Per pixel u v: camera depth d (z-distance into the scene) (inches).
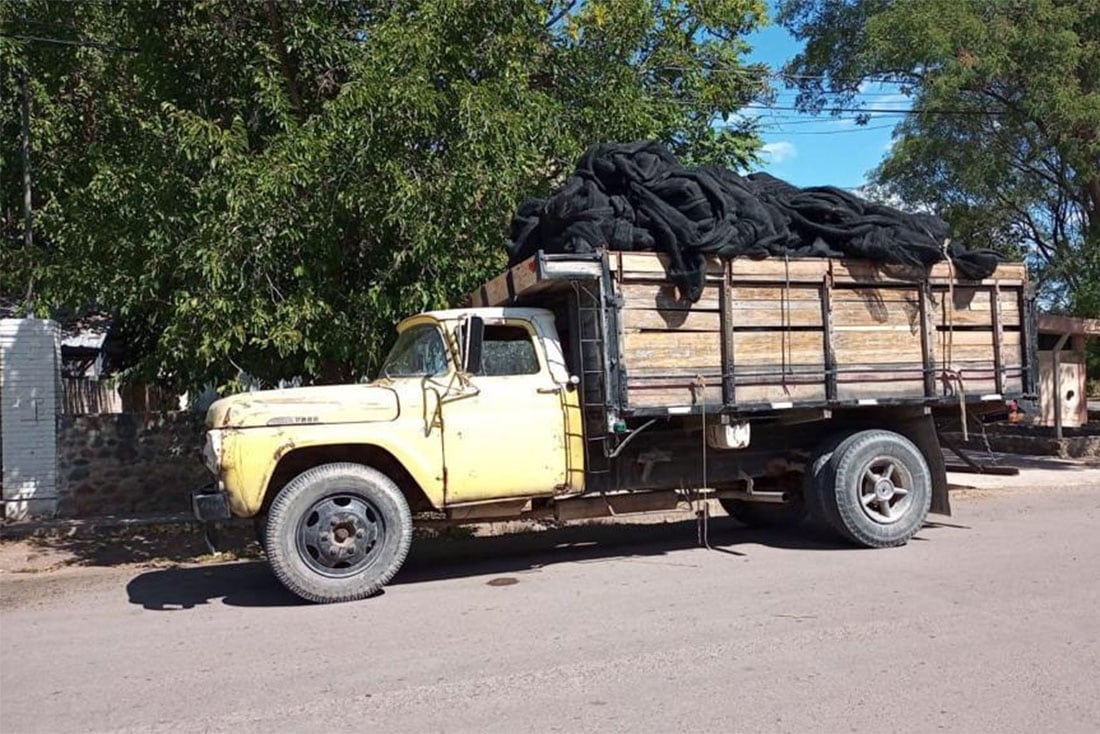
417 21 366.3
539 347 310.5
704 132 514.6
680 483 336.2
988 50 581.9
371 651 225.9
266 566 358.0
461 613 260.7
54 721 184.9
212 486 290.4
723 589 280.1
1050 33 572.1
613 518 449.1
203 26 372.5
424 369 306.2
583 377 309.4
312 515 279.7
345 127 341.7
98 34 529.7
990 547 337.7
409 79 342.6
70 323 605.0
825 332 329.7
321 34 380.8
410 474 289.0
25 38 480.7
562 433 307.6
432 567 337.1
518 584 298.0
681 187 311.7
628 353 301.7
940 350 350.6
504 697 189.8
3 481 474.3
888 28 602.2
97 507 495.2
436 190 353.4
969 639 222.2
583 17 462.9
